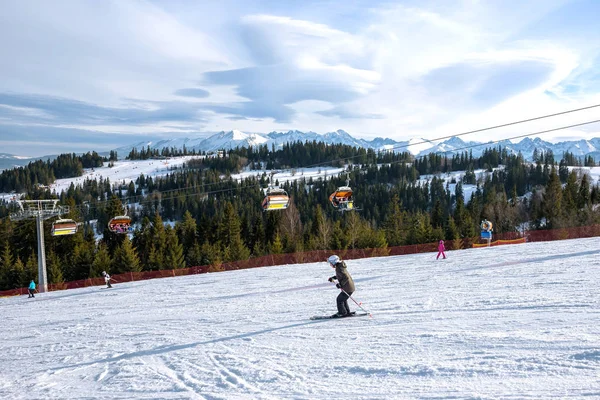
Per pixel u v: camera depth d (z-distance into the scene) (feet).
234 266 158.51
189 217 240.73
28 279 166.91
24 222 207.00
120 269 169.37
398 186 481.87
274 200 95.09
